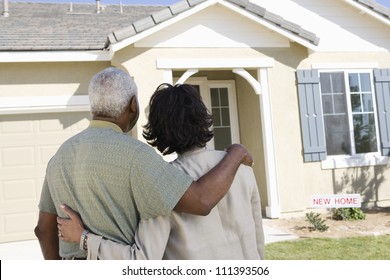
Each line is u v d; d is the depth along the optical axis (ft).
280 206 25.58
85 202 5.37
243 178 6.01
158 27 22.89
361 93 28.81
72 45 23.82
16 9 32.40
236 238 5.73
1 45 22.74
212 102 30.22
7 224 22.79
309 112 26.94
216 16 25.31
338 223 23.38
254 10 24.58
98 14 33.12
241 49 25.67
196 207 5.22
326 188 27.17
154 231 5.25
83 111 24.48
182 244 5.40
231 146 6.17
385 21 28.86
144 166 5.23
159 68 24.06
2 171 22.94
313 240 19.40
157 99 6.05
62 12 32.94
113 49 22.17
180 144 5.92
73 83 24.17
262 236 6.37
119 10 36.14
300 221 24.32
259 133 27.32
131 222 5.37
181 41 24.61
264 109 25.82
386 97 29.12
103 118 5.84
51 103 23.68
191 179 5.33
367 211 26.73
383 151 28.58
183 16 23.34
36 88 23.54
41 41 24.23
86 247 5.31
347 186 27.68
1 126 23.12
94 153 5.40
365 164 28.04
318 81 27.37
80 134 5.83
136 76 23.70
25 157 23.39
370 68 29.12
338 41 28.86
